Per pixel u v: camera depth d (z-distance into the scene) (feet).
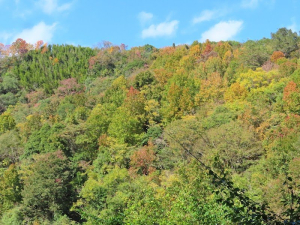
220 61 260.21
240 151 131.44
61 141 190.60
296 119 147.23
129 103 209.56
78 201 141.38
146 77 248.93
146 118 205.87
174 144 149.79
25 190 148.77
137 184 124.36
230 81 219.61
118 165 164.96
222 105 185.78
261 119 161.17
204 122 167.02
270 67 232.94
